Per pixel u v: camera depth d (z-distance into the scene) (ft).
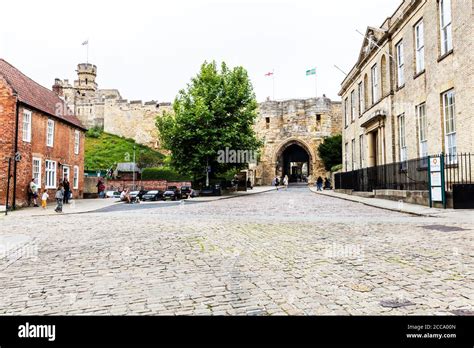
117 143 243.60
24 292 14.47
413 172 53.52
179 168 102.63
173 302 12.92
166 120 105.09
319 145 176.45
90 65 290.56
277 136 192.65
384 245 22.06
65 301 13.28
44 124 80.23
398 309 11.73
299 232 28.50
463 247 20.81
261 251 21.35
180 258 20.01
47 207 70.85
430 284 14.19
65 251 22.74
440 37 51.24
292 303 12.55
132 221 39.70
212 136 98.84
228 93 103.55
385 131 71.67
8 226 38.09
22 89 76.74
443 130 50.49
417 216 37.96
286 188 148.66
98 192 115.14
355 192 80.59
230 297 13.32
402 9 63.46
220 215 44.91
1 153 67.46
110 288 14.76
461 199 40.98
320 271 16.58
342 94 111.75
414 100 59.21
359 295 13.16
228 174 115.44
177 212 51.21
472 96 43.32
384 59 73.82
